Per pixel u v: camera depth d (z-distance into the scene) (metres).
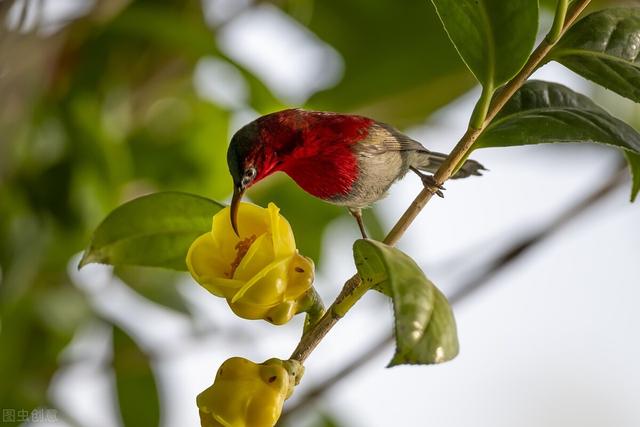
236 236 4.80
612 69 5.27
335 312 4.63
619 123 5.34
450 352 4.01
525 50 4.96
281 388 4.45
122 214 5.62
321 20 9.72
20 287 8.03
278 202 9.61
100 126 8.45
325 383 7.72
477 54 5.02
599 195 8.43
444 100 9.98
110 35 8.51
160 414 8.75
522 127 5.23
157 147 9.18
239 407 4.40
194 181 9.27
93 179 8.45
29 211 8.31
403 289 4.06
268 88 8.45
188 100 9.30
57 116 8.45
